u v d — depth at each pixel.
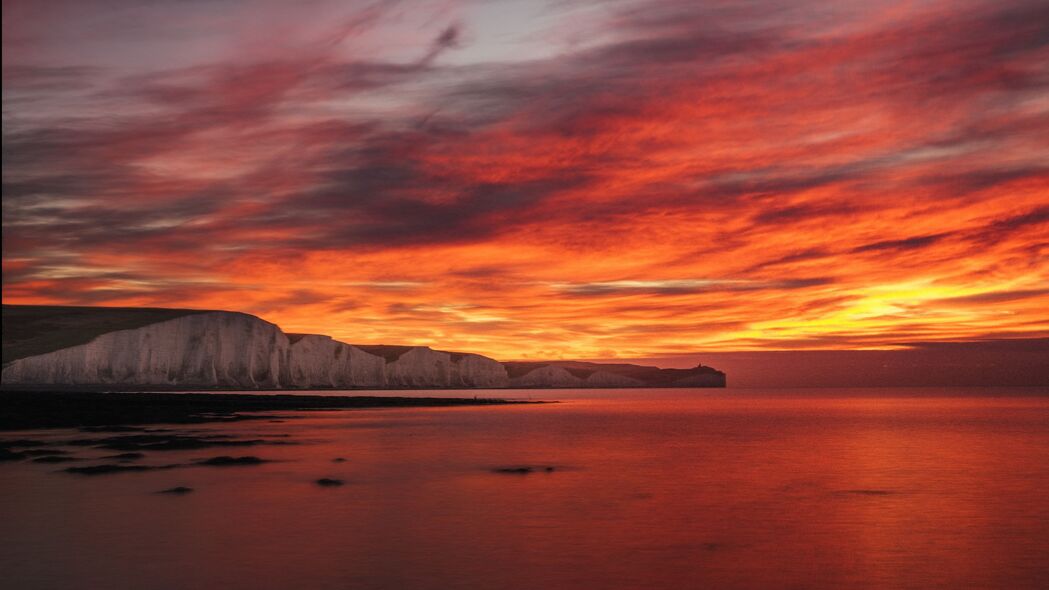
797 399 169.38
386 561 17.25
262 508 22.91
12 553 17.64
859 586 15.73
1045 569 16.94
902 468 33.81
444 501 24.45
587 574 16.41
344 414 76.31
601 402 138.00
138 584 15.44
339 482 27.69
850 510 23.58
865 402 144.88
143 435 45.06
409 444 43.69
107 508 22.52
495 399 145.12
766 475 31.34
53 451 35.09
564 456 38.25
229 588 15.27
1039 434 54.50
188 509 22.55
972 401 150.25
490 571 16.56
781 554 18.11
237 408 80.56
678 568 16.91
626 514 22.67
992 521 21.94
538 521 21.59
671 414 87.62
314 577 16.02
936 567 17.09
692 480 29.75
